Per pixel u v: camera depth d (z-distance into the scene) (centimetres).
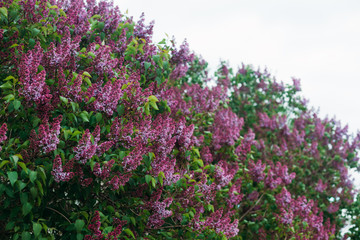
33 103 322
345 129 881
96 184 342
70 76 349
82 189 345
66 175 306
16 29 374
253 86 905
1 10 352
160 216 381
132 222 372
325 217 795
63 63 354
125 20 517
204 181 447
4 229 316
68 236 337
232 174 534
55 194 343
